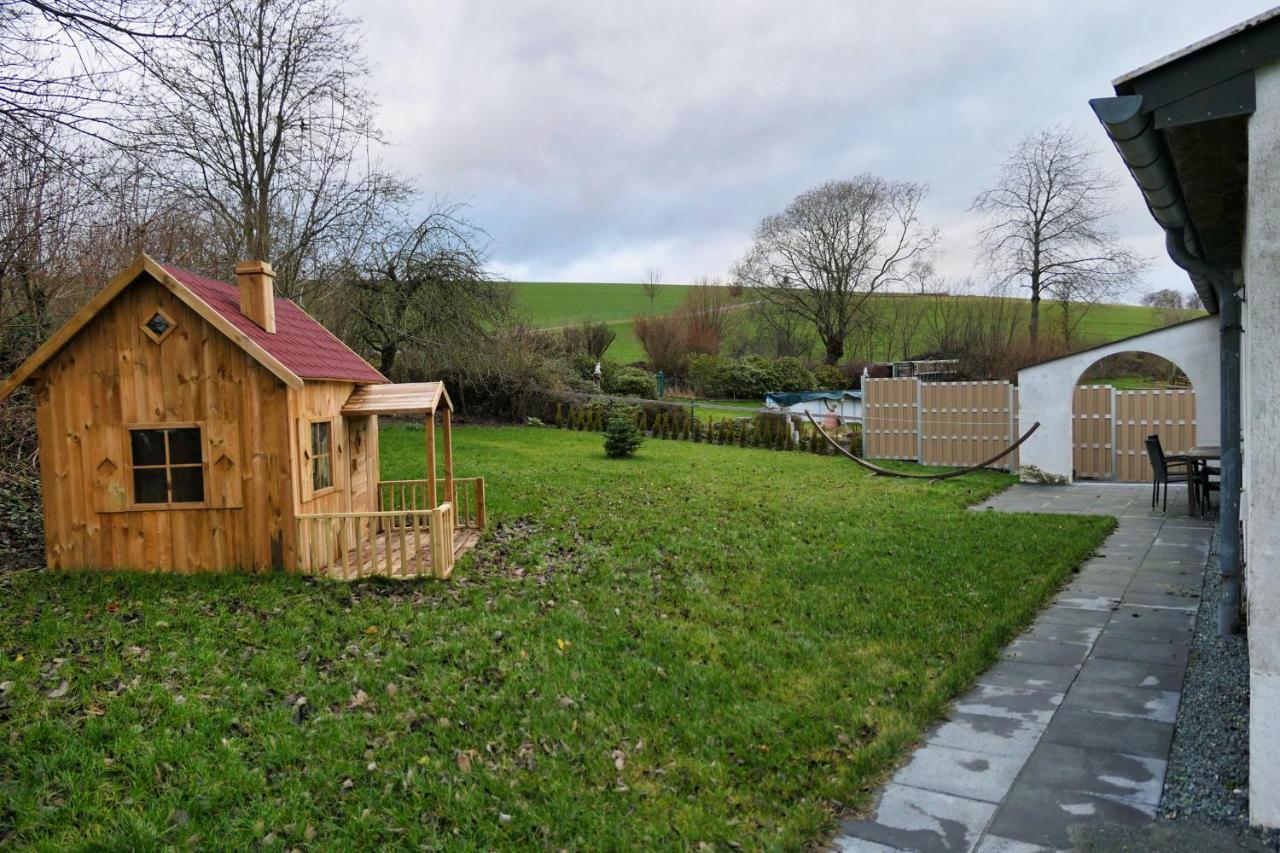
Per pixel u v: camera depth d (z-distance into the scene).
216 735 4.53
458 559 8.83
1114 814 3.63
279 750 4.36
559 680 5.36
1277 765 3.38
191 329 8.15
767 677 5.44
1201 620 6.51
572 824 3.67
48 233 12.90
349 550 9.30
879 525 10.89
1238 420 5.52
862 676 5.43
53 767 4.12
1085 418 17.06
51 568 8.21
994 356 33.56
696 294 44.66
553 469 16.52
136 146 8.73
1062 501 13.62
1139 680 5.29
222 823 3.67
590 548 9.38
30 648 5.88
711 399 33.66
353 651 5.93
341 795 3.96
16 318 12.88
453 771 4.16
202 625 6.44
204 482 8.22
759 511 11.95
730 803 3.86
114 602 7.07
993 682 5.41
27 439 13.22
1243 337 6.96
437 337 24.58
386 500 13.15
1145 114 3.42
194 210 18.47
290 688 5.23
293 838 3.59
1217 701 4.81
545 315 52.91
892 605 7.06
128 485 8.20
